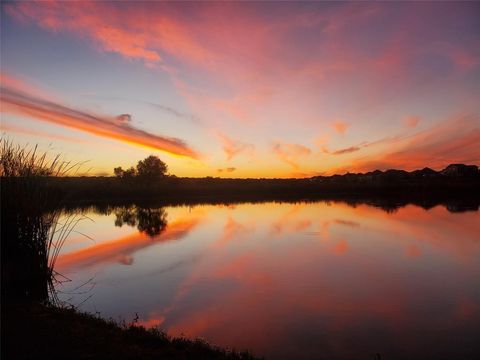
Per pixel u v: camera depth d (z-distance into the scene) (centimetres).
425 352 728
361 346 754
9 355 484
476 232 2412
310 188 10044
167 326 845
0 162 904
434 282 1244
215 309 964
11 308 697
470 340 786
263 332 817
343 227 2703
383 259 1606
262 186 10719
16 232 878
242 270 1403
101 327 623
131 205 5466
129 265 1485
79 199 5925
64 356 485
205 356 550
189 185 10431
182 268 1438
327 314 934
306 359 693
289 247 1903
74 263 1527
